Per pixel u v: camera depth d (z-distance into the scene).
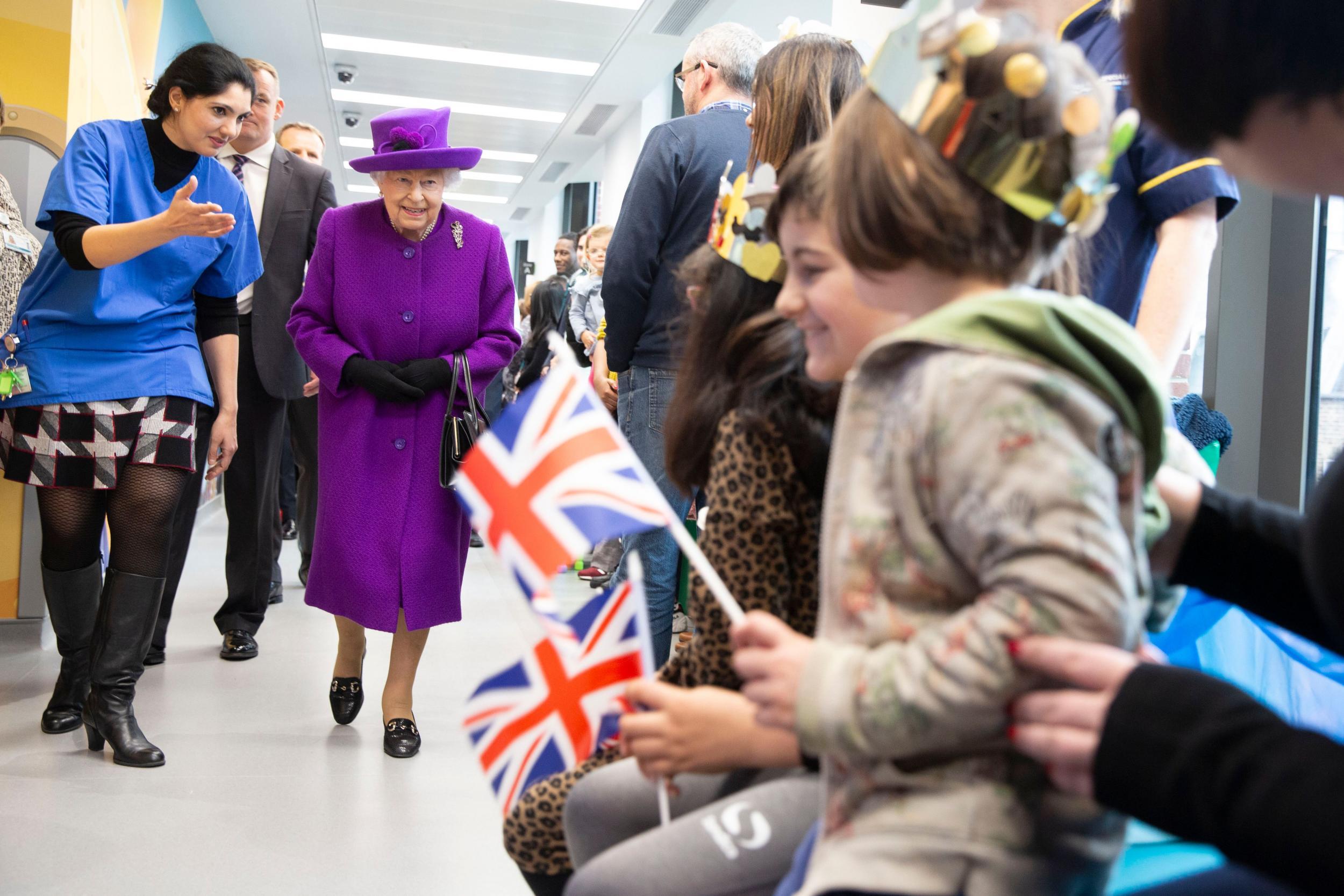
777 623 0.80
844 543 0.77
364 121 12.55
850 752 0.72
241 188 2.85
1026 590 0.67
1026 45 0.74
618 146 12.08
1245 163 0.69
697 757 0.88
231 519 3.51
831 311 0.92
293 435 4.39
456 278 2.76
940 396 0.72
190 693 3.14
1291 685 1.49
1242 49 0.63
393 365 2.69
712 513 1.10
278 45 9.82
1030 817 0.71
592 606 1.03
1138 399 0.74
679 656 1.18
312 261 2.79
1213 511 0.90
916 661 0.70
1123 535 0.69
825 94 1.82
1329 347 2.45
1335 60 0.61
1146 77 0.69
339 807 2.35
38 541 3.67
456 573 2.76
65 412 2.50
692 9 8.33
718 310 1.20
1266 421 2.60
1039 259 0.80
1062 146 0.76
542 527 0.97
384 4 8.60
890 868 0.71
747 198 1.17
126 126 2.63
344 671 2.91
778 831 0.99
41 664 3.46
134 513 2.55
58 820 2.20
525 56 9.89
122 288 2.55
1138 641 0.73
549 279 6.72
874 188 0.78
